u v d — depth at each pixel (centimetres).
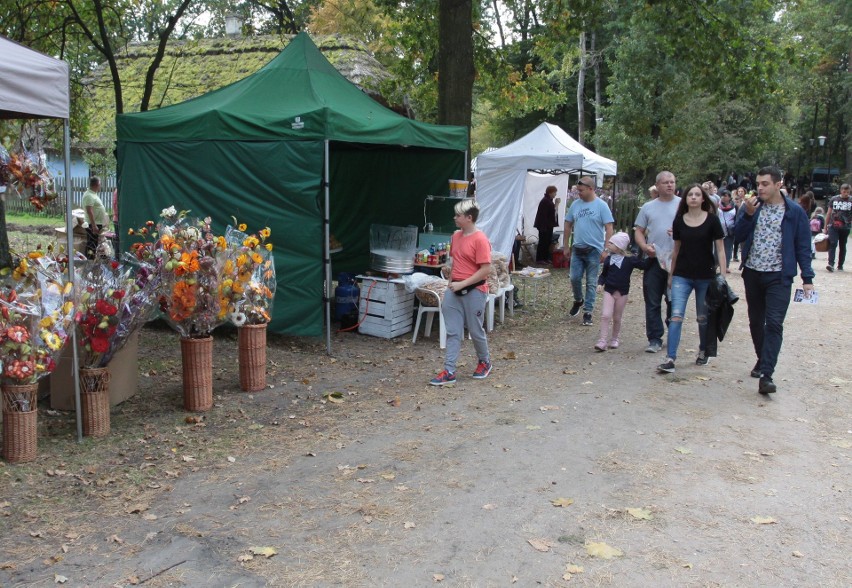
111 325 517
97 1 1070
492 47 1628
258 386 648
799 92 3416
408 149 1038
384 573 347
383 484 451
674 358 721
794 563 361
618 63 2622
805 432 557
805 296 636
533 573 349
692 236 704
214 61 1800
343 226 1112
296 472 469
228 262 585
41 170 609
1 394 491
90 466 470
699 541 383
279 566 352
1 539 373
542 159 1283
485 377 705
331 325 931
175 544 372
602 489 447
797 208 635
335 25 2639
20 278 471
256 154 785
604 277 823
